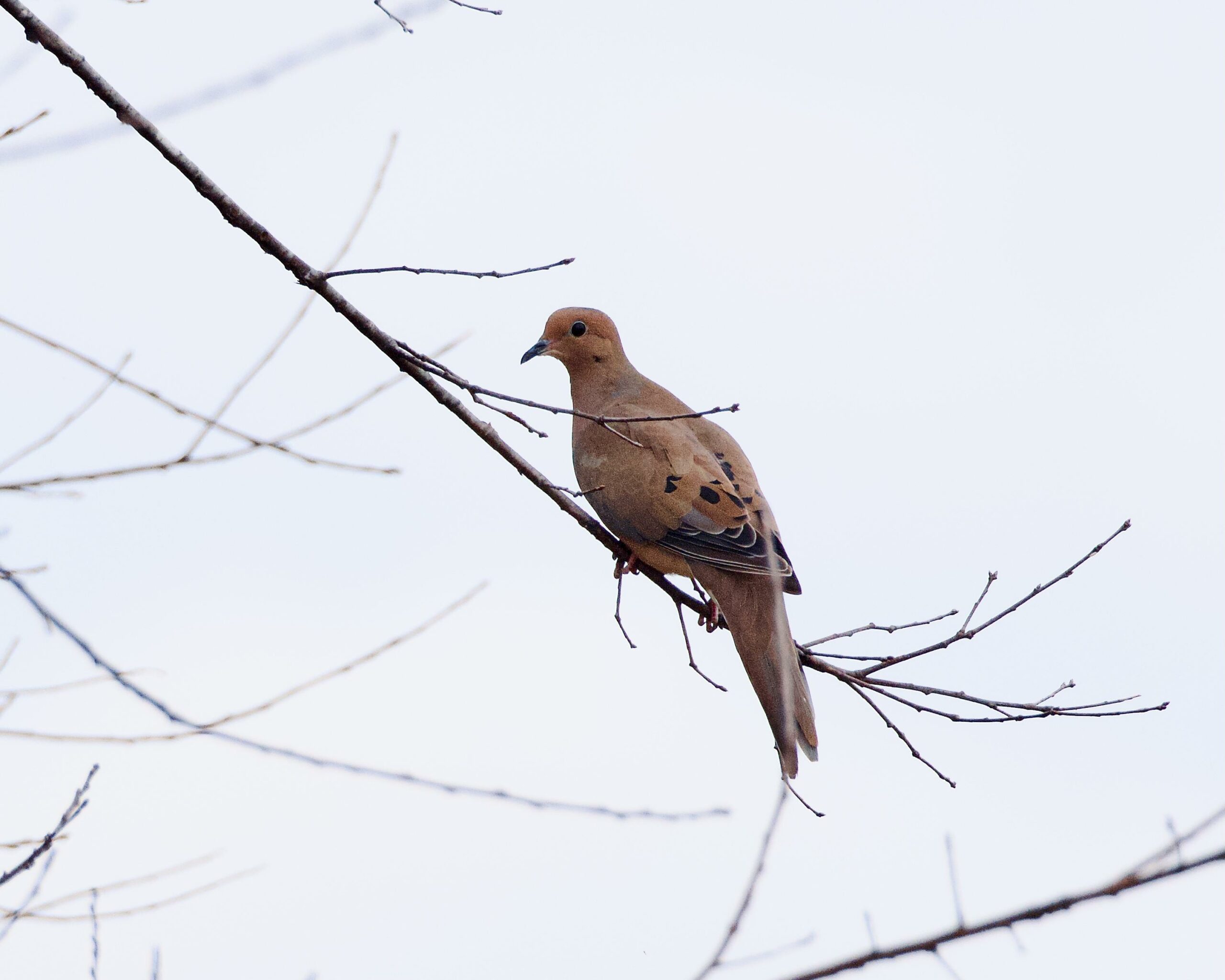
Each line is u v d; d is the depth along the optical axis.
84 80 7.94
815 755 10.16
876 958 4.71
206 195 8.34
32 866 6.12
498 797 5.97
